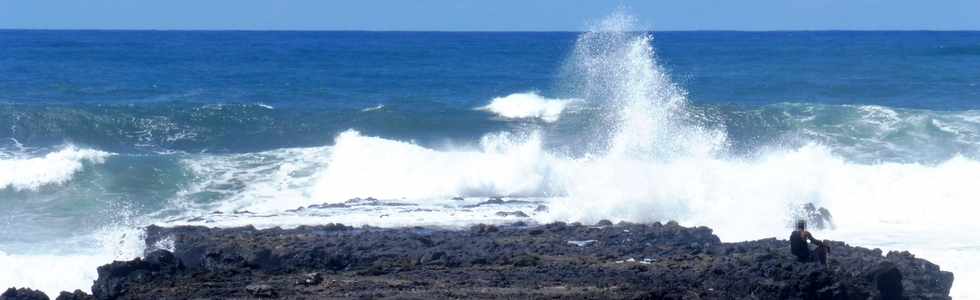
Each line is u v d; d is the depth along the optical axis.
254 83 77.38
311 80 80.31
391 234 25.55
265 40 197.75
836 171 34.84
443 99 66.44
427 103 63.47
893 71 89.50
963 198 33.50
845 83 76.94
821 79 80.69
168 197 35.03
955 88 73.69
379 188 35.84
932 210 32.44
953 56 118.06
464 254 23.06
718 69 94.44
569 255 23.30
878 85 75.44
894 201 33.06
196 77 82.62
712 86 75.44
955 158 39.56
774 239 25.09
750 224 29.50
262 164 38.16
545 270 21.67
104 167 36.47
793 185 33.06
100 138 48.44
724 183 32.22
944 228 29.75
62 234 30.14
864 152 44.75
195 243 24.03
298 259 22.31
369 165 36.84
